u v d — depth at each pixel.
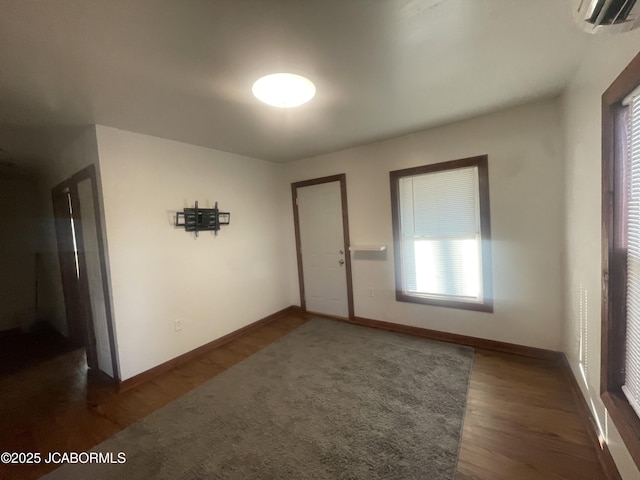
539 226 2.57
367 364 2.71
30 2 1.10
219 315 3.40
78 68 1.60
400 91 2.09
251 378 2.58
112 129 2.52
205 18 1.25
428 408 2.04
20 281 4.38
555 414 1.92
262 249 4.02
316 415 2.03
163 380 2.66
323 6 1.21
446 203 3.07
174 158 2.99
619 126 1.36
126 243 2.60
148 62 1.58
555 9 1.31
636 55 1.09
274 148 3.47
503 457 1.60
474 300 2.99
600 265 1.57
